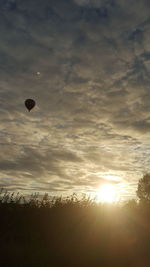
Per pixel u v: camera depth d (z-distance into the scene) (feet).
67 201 37.52
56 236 29.96
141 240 30.99
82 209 35.60
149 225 35.17
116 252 27.32
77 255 25.14
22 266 21.98
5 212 32.37
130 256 26.99
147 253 27.99
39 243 27.71
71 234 31.17
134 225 34.71
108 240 29.99
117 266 24.94
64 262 23.85
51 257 24.17
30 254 23.85
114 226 33.71
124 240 30.25
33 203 35.47
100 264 24.84
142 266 25.20
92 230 32.30
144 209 40.75
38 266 22.20
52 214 33.55
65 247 26.68
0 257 22.70
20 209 33.60
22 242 28.12
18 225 31.37
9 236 28.96
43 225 31.86
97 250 26.86
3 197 34.47
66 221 33.17
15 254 23.48
